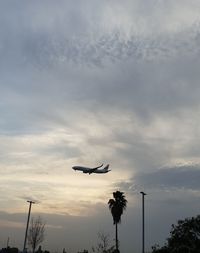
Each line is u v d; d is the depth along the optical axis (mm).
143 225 64188
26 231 79062
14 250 113312
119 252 78875
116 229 79750
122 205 79750
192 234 62625
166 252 64500
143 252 62938
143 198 65500
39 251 103562
